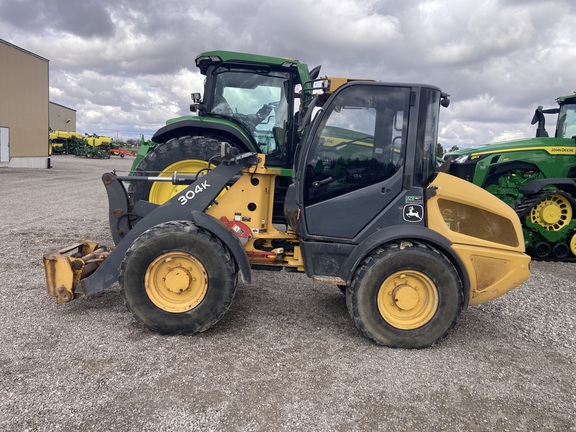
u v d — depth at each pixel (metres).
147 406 2.68
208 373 3.11
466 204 3.88
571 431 2.67
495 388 3.13
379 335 3.66
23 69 24.38
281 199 5.55
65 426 2.46
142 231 3.87
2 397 2.69
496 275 3.79
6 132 23.41
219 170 3.97
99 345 3.44
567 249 7.50
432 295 3.67
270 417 2.64
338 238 3.86
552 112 8.97
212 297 3.64
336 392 2.96
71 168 25.78
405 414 2.76
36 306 4.18
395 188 3.78
